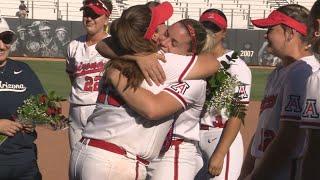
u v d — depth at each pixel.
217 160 5.93
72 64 7.91
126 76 4.27
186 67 4.46
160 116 4.30
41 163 10.59
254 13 46.91
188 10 46.41
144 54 4.36
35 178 6.25
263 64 37.09
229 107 5.62
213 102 5.52
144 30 4.32
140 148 4.42
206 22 6.34
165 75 4.41
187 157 5.25
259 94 22.62
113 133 4.38
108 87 4.44
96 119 4.48
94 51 7.71
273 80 5.09
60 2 44.44
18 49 35.69
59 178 9.62
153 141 4.46
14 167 6.02
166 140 4.91
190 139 5.23
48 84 23.58
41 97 5.83
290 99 4.61
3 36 5.89
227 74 5.48
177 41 4.77
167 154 5.23
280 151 4.57
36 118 5.81
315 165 3.87
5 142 5.93
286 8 4.93
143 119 4.39
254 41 37.03
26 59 34.38
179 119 5.12
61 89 22.16
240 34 37.03
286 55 4.91
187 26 4.79
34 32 35.81
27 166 6.09
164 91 4.36
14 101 5.93
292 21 4.85
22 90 5.98
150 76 4.32
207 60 4.59
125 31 4.31
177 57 4.52
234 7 47.25
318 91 3.90
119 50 4.42
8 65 6.00
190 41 4.78
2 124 5.81
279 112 4.92
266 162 4.59
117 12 44.72
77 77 7.79
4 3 44.28
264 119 5.12
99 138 4.41
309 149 3.90
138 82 4.27
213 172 5.98
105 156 4.36
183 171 5.24
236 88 6.20
